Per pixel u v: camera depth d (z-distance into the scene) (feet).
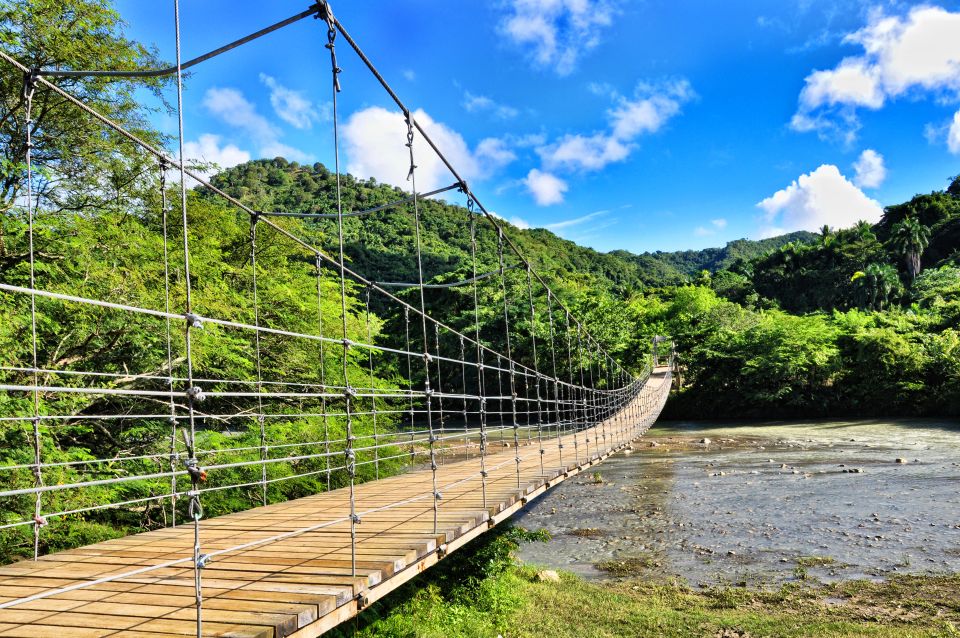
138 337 23.38
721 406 106.42
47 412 19.12
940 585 25.61
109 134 25.96
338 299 43.83
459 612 22.45
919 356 90.27
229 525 14.99
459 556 25.20
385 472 35.27
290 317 35.83
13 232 20.72
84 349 22.45
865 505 39.99
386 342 93.35
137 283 23.39
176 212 32.19
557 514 43.93
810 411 99.71
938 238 170.19
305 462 29.12
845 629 21.65
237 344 29.84
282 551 11.85
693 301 142.10
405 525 14.33
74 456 20.20
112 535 20.02
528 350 98.22
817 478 49.80
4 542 17.20
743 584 27.63
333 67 9.94
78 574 10.57
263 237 40.04
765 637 21.35
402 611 20.42
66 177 24.90
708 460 63.00
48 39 22.45
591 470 60.95
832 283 167.22
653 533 37.35
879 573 27.68
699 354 110.22
